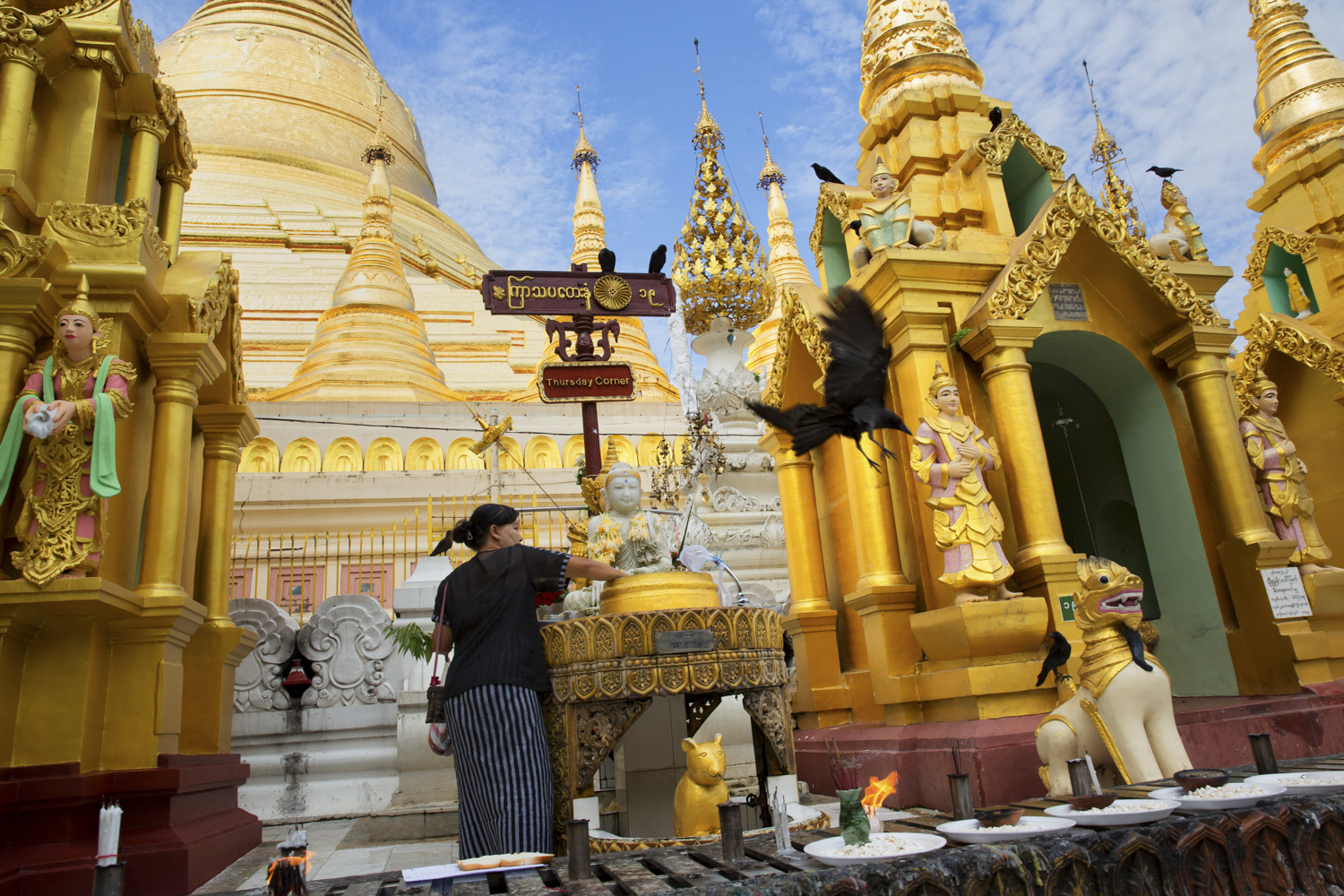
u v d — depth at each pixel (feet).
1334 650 26.30
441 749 25.71
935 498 24.04
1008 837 11.10
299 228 105.40
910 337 26.84
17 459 18.38
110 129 23.71
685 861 11.67
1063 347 29.86
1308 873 11.42
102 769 18.79
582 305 25.72
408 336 73.41
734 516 52.75
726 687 17.34
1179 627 28.78
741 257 55.42
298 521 53.57
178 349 22.33
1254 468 29.71
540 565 18.31
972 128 34.32
